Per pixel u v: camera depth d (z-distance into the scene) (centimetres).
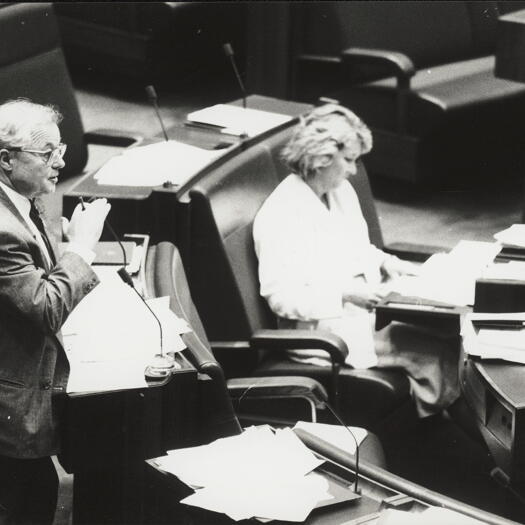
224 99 2027
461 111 1586
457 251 1110
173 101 2017
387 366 1054
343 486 669
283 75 1716
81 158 1283
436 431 1129
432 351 1060
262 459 688
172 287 888
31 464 773
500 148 1703
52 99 1248
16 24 1208
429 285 1058
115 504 777
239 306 1030
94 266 902
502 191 1723
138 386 749
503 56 1430
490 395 842
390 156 1639
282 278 1048
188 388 768
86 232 775
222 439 712
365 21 1670
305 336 998
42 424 749
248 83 1766
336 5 1645
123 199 1012
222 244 1015
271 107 1282
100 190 1030
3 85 1195
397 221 1614
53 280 740
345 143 1074
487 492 1030
